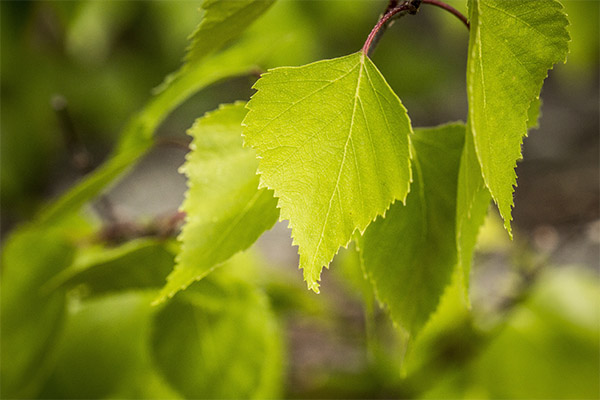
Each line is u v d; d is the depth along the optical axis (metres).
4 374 0.44
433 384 0.64
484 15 0.31
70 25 0.75
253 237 0.33
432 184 0.34
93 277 0.40
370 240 0.34
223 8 0.34
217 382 0.42
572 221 0.74
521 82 0.31
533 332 0.61
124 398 0.48
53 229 0.45
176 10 1.03
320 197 0.30
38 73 1.09
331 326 0.77
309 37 0.94
